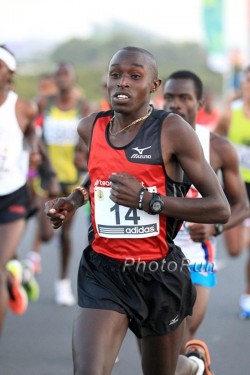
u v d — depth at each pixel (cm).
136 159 858
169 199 848
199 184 861
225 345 1420
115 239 885
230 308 1677
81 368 822
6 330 1503
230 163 1103
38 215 1820
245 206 1120
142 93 863
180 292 902
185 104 1120
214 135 1114
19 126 1300
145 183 860
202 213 854
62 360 1323
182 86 1117
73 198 931
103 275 895
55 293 1814
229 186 1114
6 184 1295
